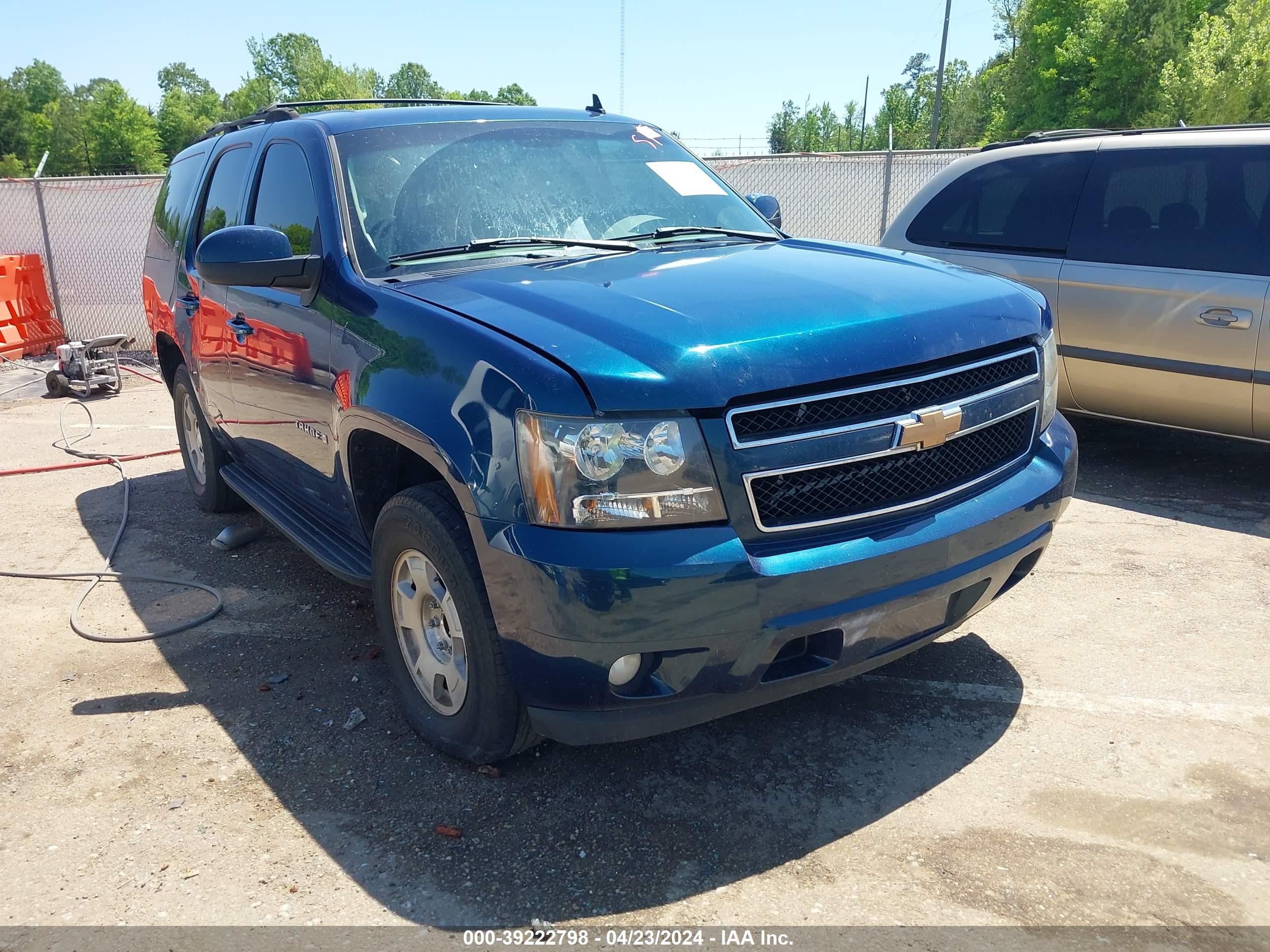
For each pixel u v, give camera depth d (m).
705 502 2.38
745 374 2.40
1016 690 3.41
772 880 2.49
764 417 2.43
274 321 3.70
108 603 4.50
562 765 3.03
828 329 2.56
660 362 2.38
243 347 4.07
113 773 3.10
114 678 3.76
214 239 3.19
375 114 3.86
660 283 2.89
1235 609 4.00
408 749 3.17
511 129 3.89
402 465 3.36
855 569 2.49
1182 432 6.76
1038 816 2.71
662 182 4.04
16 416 8.97
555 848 2.65
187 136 105.44
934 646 3.77
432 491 2.85
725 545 2.37
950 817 2.72
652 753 3.09
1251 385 5.15
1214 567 4.44
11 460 7.25
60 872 2.63
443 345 2.69
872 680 3.51
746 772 2.97
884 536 2.57
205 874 2.60
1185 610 4.00
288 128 4.04
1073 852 2.55
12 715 3.50
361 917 2.41
